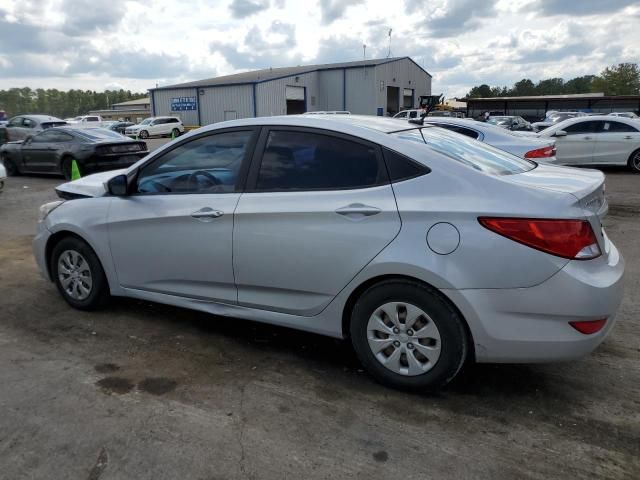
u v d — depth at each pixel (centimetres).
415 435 284
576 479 250
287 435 284
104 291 448
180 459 265
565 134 1348
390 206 307
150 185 408
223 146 377
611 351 380
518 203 285
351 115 397
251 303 367
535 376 346
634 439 279
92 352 384
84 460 265
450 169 305
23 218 903
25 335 414
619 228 769
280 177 350
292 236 336
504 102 4822
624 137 1329
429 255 296
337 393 327
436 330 304
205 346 394
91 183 463
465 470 257
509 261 282
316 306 341
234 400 319
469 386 334
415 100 5622
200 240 375
